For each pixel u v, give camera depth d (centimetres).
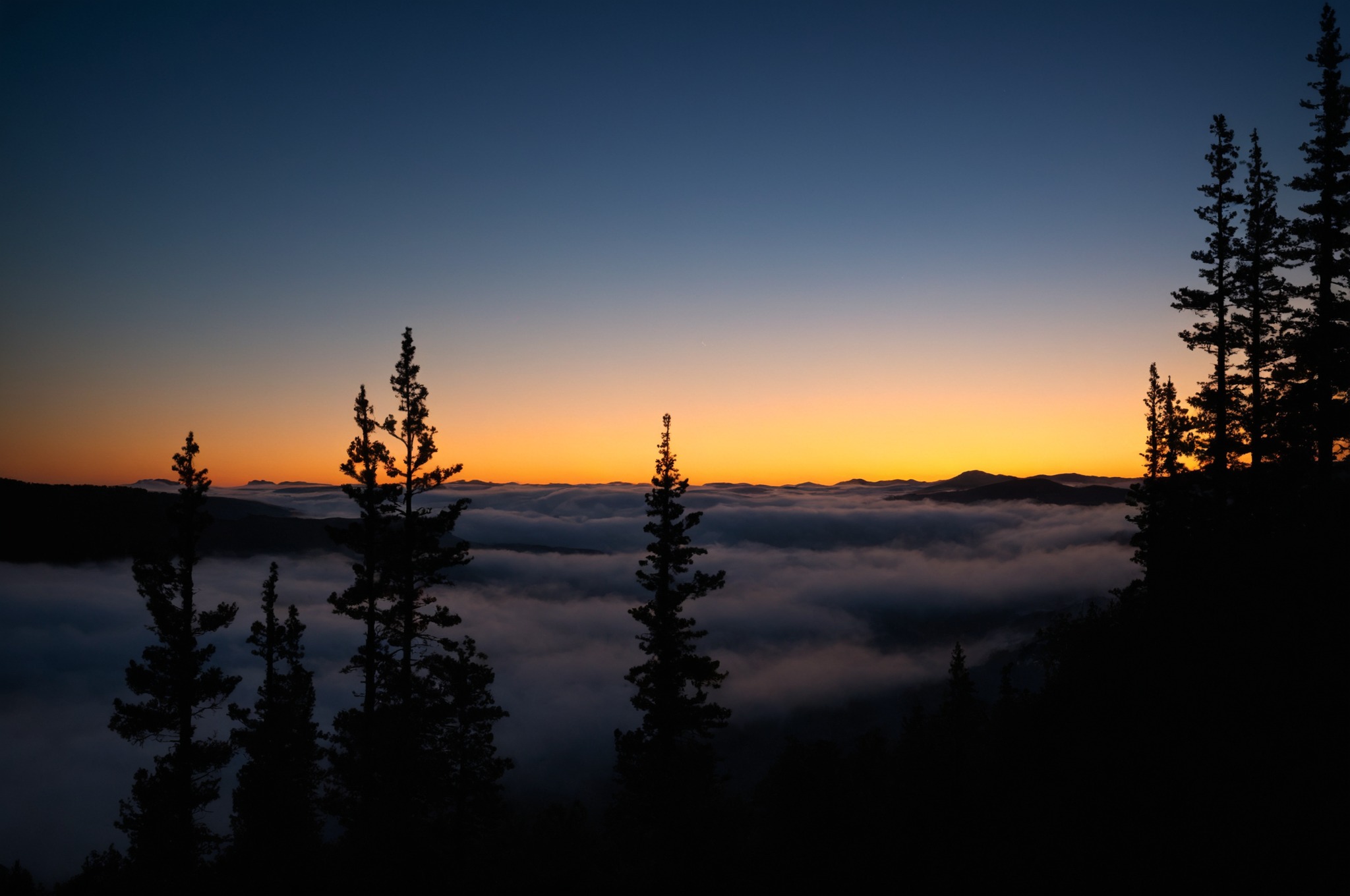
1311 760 1764
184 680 3312
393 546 3288
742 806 3994
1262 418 3250
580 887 2302
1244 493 3184
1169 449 4544
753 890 2003
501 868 2708
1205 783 1836
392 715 3206
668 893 2108
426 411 3378
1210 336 3412
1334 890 1365
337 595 3250
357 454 3309
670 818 3114
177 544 3406
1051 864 1714
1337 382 3116
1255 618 2505
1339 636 2188
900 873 1880
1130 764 2070
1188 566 3159
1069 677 3031
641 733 3669
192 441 3438
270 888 2441
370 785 3098
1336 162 3039
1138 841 1695
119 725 3284
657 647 3659
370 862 2631
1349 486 2934
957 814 2194
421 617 3328
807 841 2377
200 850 3225
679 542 3700
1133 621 3178
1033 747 2555
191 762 3338
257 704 4028
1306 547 2686
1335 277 3114
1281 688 2097
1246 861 1509
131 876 2709
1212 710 2153
